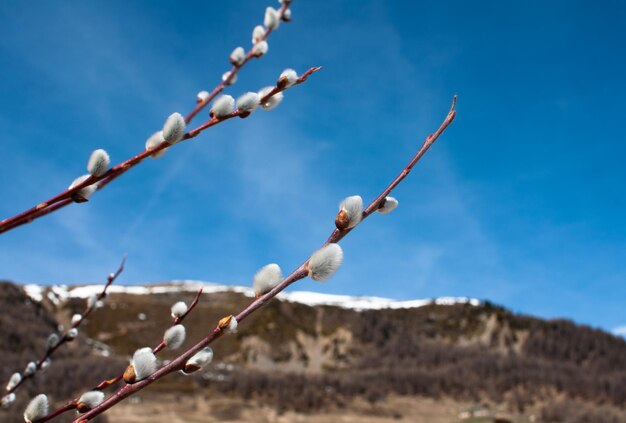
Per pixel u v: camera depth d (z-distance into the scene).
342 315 103.88
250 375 57.59
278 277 1.44
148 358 1.43
